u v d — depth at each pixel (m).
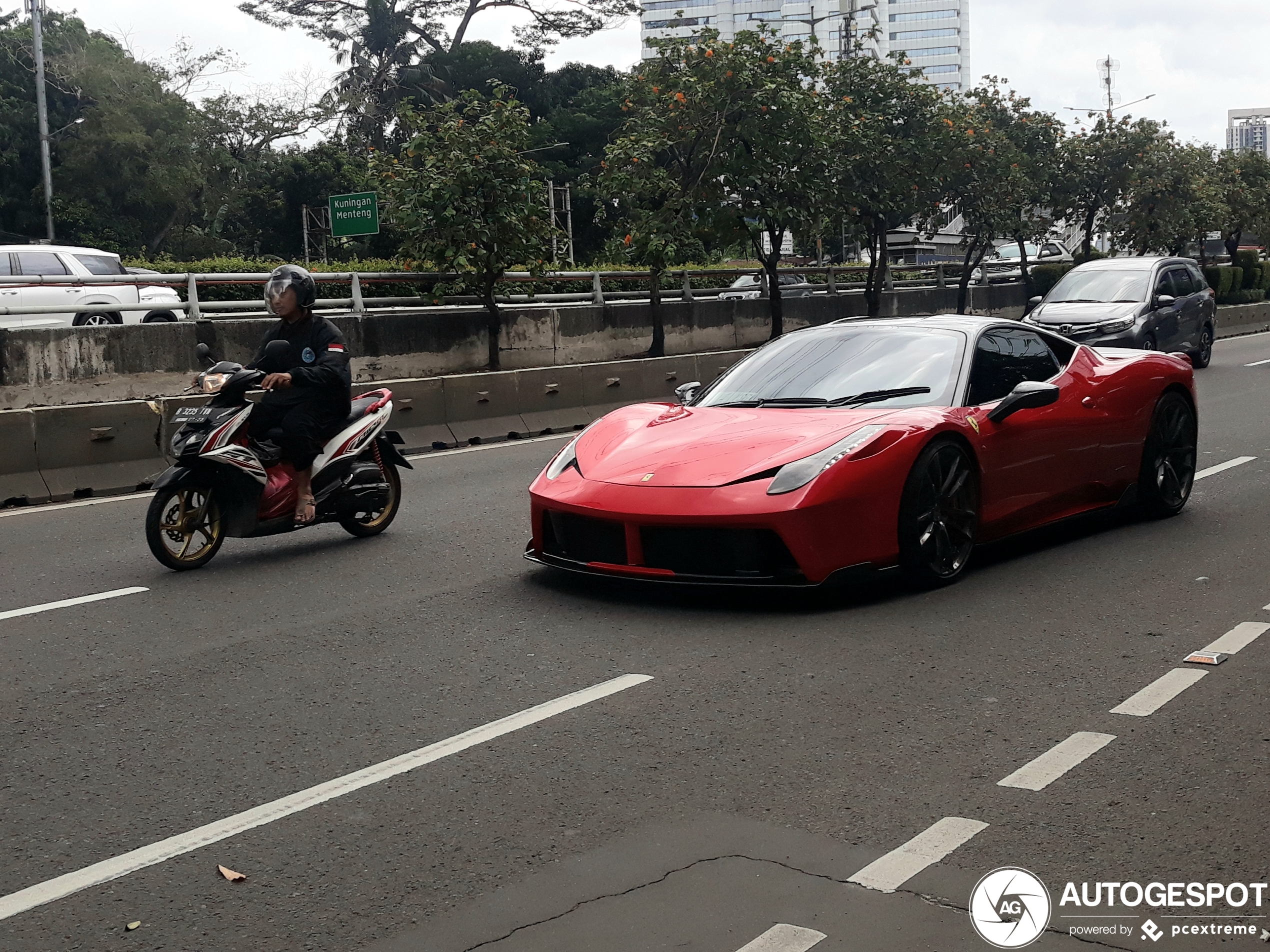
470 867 3.34
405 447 12.93
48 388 13.16
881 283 25.08
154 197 47.88
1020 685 4.77
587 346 18.95
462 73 58.72
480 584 6.66
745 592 6.28
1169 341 18.36
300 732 4.42
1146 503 7.94
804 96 19.27
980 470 6.45
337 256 42.53
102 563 7.55
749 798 3.74
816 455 5.86
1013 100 30.98
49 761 4.19
